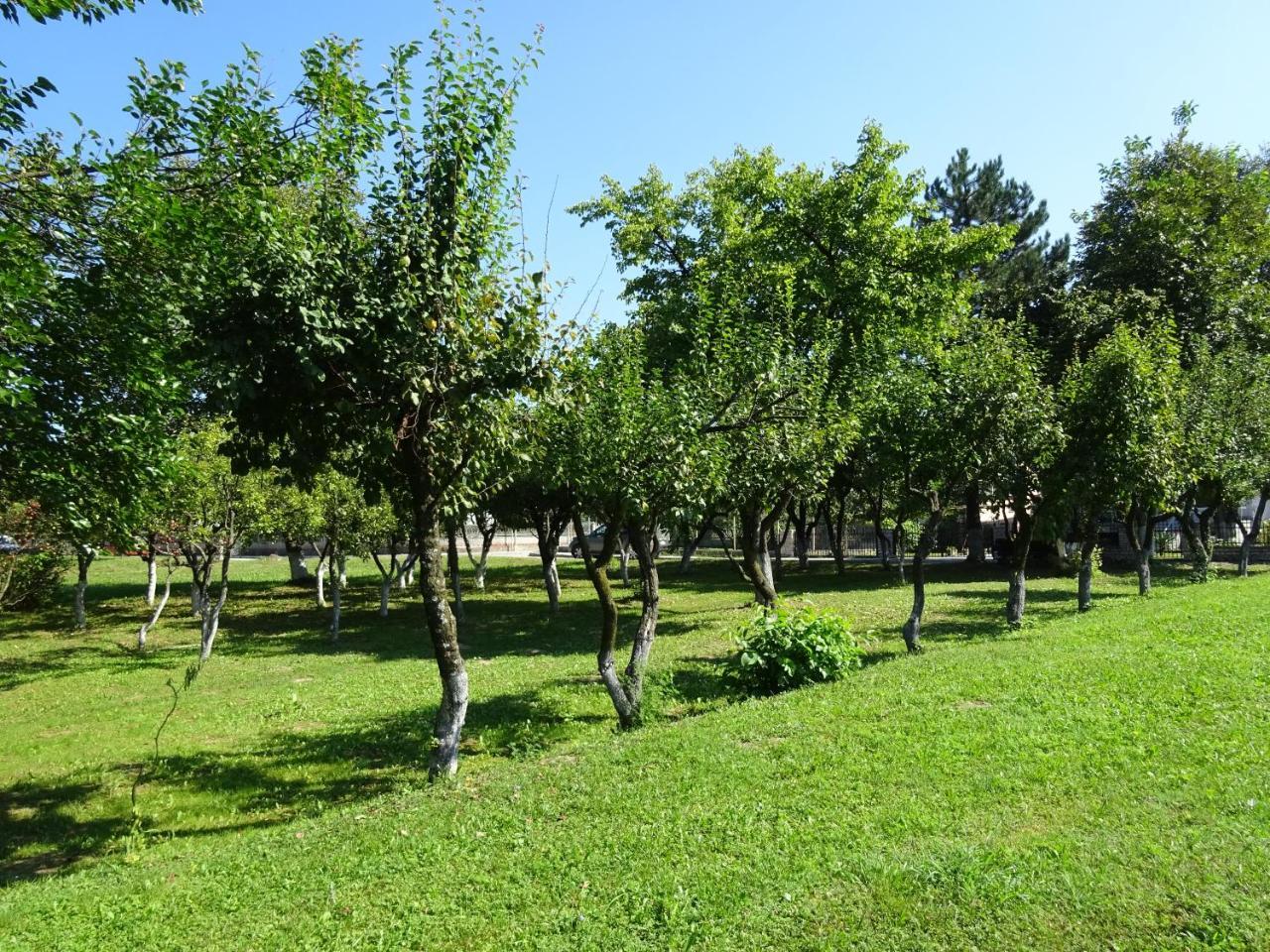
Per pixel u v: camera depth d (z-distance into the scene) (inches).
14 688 604.7
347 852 231.8
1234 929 148.9
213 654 720.3
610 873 197.8
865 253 725.9
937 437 534.6
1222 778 212.4
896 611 775.1
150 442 385.1
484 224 324.8
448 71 308.5
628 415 385.7
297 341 270.7
